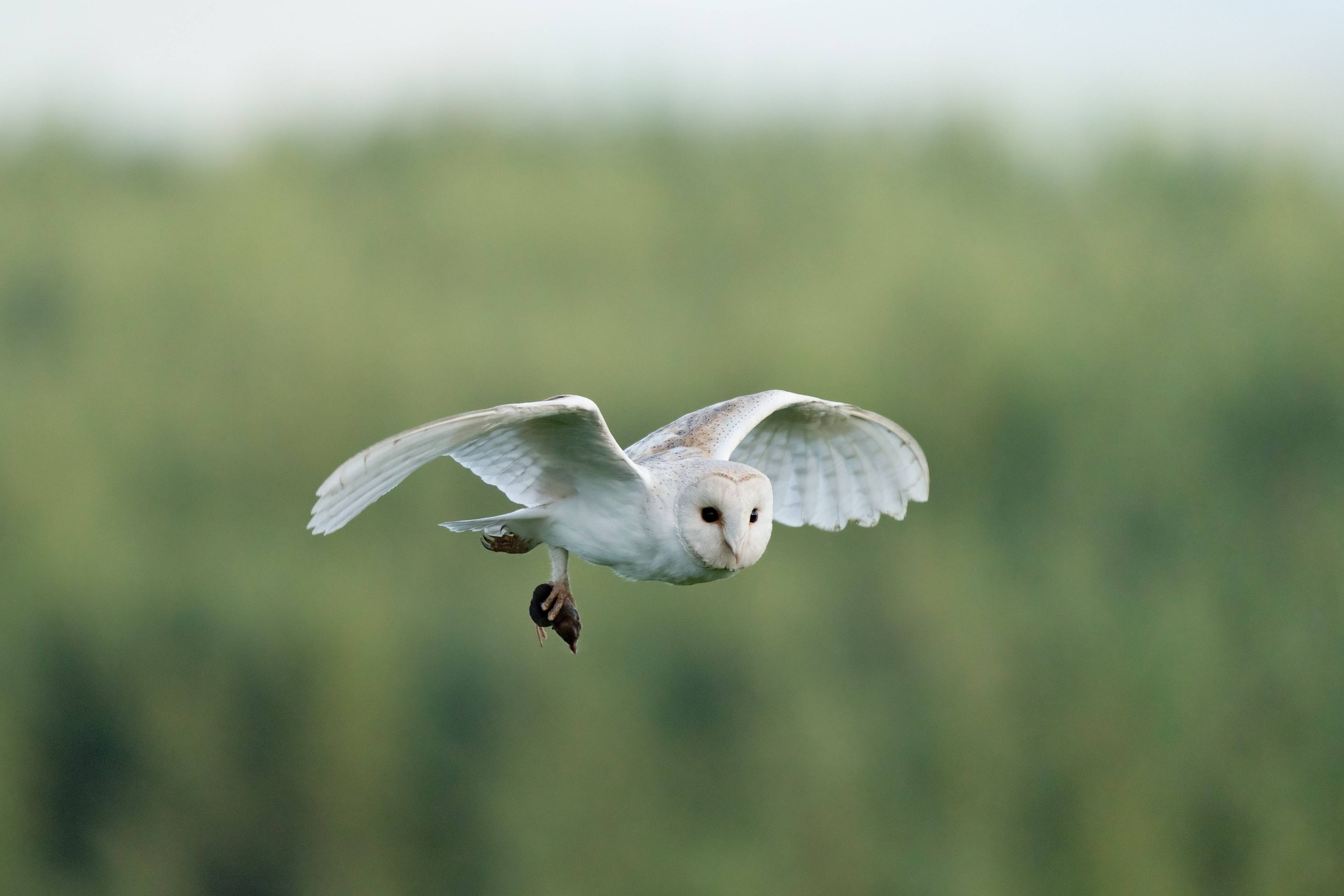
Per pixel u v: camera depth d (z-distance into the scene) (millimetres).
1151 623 19078
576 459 4699
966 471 23172
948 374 23469
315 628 19219
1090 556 21484
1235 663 18594
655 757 18297
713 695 18734
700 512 4746
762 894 16688
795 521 6137
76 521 20875
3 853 18359
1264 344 24719
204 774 18609
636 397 22547
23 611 19656
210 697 19031
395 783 18578
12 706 19016
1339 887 16281
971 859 16312
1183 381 24375
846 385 22750
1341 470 23172
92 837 18547
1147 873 15977
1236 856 16531
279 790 18516
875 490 6051
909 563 20578
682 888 17000
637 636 18953
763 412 5582
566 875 17438
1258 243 26797
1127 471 23359
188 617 19719
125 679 19203
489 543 4977
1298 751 17391
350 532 20672
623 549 4805
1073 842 16438
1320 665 18516
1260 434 23766
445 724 18984
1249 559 21641
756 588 19516
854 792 17219
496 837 18062
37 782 18781
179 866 18500
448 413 22516
